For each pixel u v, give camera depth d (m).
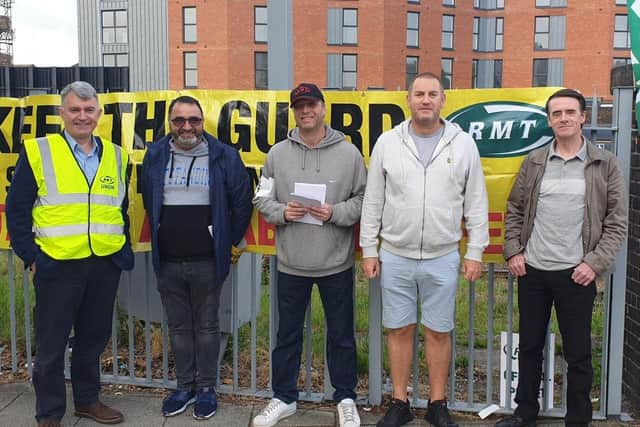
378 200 3.51
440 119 3.50
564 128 3.23
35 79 19.39
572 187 3.28
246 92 4.04
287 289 3.67
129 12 34.75
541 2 38.31
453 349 3.94
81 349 3.73
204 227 3.65
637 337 3.88
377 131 3.89
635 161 3.89
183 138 3.57
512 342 3.87
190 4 34.28
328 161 3.52
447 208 3.37
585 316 3.35
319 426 3.75
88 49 35.25
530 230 3.41
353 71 36.25
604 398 3.80
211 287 3.75
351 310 3.73
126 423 3.78
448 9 37.72
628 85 3.85
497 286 7.51
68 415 3.86
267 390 4.21
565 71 38.47
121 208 3.65
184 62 34.75
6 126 4.35
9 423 3.75
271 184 3.64
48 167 3.41
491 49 39.41
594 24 37.59
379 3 35.66
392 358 3.70
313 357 4.94
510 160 3.73
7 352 4.92
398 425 3.64
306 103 3.41
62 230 3.42
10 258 4.39
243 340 5.27
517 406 3.77
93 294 3.62
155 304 4.65
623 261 3.68
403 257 3.49
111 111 4.23
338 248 3.59
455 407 3.96
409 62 37.12
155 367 4.69
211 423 3.78
